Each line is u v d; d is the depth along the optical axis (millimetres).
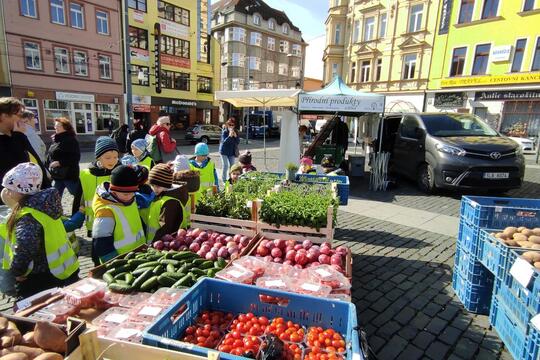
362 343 1509
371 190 8695
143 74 27672
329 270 2395
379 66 26422
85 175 3773
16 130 3193
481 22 20234
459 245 3484
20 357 1229
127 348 1349
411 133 9047
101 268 2367
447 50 22078
